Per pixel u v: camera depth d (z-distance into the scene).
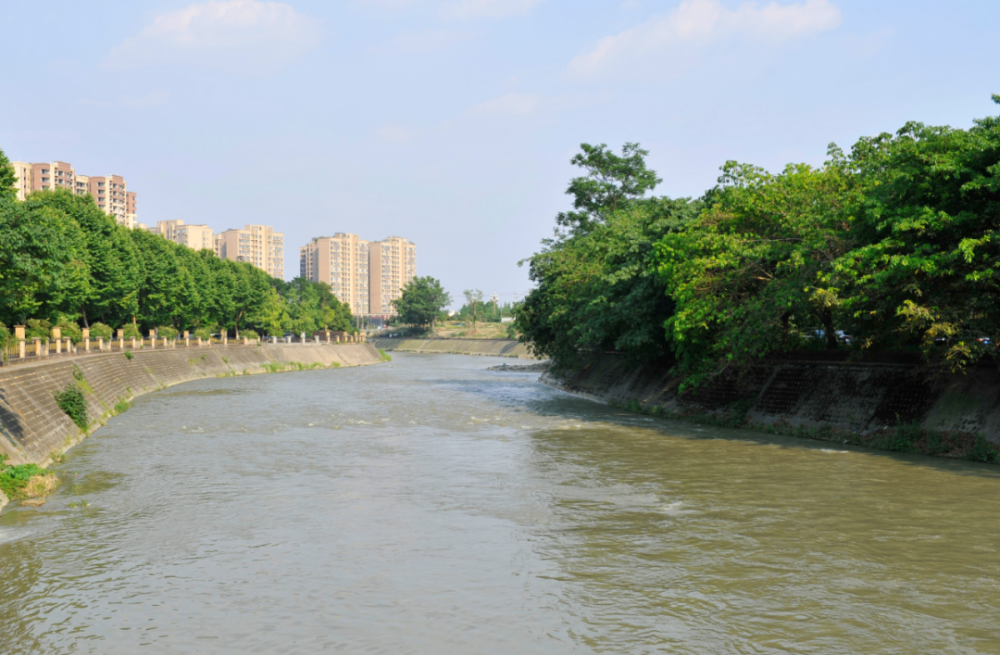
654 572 15.67
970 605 13.66
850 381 33.97
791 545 17.39
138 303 83.12
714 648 12.00
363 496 22.78
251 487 23.98
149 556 16.83
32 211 26.20
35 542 17.83
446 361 128.50
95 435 35.12
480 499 22.38
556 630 12.77
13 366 33.47
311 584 15.07
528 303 63.09
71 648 12.11
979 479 24.00
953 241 26.50
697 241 36.53
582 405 50.84
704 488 23.55
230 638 12.50
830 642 12.17
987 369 28.22
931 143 27.73
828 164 35.72
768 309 33.16
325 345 111.50
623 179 76.06
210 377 76.62
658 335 42.91
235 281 113.94
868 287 27.61
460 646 12.17
